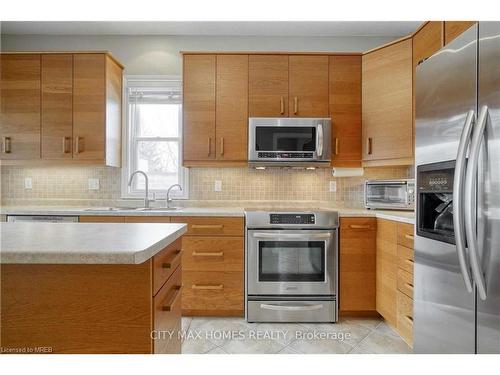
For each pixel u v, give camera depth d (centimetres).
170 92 329
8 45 326
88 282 97
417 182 161
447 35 205
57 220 263
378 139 278
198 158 290
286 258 256
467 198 115
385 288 242
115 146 311
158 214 261
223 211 264
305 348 212
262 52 289
